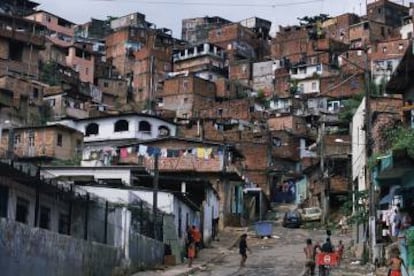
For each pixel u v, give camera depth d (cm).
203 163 4909
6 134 5916
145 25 13050
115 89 10400
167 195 3300
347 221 3728
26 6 11281
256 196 6181
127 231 2588
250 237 4475
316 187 6144
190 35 13625
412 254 1738
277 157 7650
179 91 9862
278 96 9838
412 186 1994
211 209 4475
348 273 2617
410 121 2700
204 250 3791
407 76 2555
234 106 9112
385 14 11419
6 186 1969
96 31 12875
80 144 6191
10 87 7275
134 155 4969
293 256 3388
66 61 10144
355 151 3881
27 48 8312
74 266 2033
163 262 3083
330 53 10462
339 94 9012
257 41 12631
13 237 1602
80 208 2344
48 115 7788
